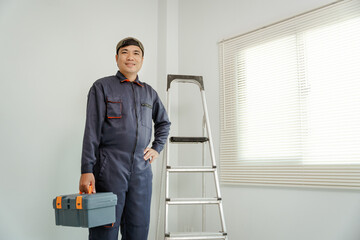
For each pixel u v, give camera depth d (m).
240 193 2.70
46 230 2.39
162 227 3.07
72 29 2.68
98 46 2.84
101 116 1.87
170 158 3.19
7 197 2.23
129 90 2.01
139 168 1.93
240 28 2.87
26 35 2.41
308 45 2.39
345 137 2.13
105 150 1.87
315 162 2.27
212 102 3.01
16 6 2.38
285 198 2.40
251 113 2.70
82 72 2.71
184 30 3.37
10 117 2.28
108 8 2.96
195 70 3.20
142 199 1.95
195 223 3.00
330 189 2.17
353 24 2.17
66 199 1.56
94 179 1.78
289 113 2.44
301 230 2.29
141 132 1.96
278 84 2.54
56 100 2.53
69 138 2.57
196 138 2.48
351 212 2.06
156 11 3.38
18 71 2.35
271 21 2.62
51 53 2.54
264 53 2.66
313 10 2.37
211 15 3.12
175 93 3.30
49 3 2.56
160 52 3.32
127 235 1.95
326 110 2.25
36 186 2.37
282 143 2.47
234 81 2.85
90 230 1.81
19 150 2.31
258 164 2.60
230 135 2.83
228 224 2.75
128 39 2.07
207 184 2.95
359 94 2.10
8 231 2.22
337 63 2.22
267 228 2.48
